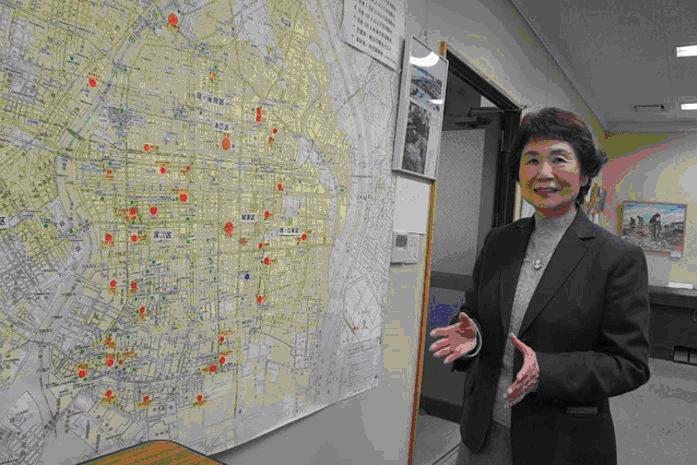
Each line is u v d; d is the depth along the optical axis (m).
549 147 1.05
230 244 1.08
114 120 0.84
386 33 1.60
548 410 1.04
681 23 3.08
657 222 6.01
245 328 1.13
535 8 2.98
